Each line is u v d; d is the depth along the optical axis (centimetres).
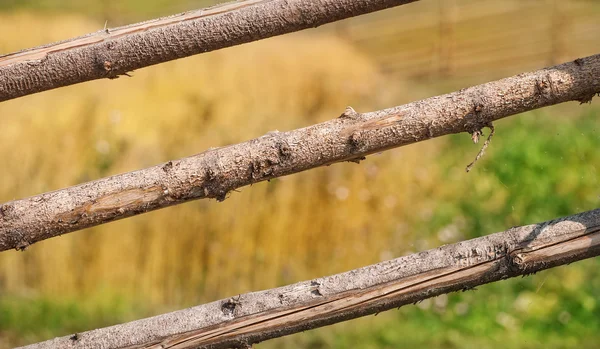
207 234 545
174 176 190
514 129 646
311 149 192
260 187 552
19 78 193
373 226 551
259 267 541
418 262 193
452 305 516
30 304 523
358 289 191
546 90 194
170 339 191
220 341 192
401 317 512
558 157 611
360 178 563
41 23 845
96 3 1202
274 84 664
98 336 194
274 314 191
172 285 543
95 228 548
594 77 195
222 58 711
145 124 602
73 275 545
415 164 592
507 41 928
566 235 193
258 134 588
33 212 188
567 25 918
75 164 578
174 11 1170
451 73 890
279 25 195
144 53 195
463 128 195
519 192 582
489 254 192
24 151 583
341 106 640
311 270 540
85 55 193
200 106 623
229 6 196
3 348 473
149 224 548
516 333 493
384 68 913
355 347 480
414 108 193
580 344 477
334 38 926
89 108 610
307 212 549
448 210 564
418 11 1055
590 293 512
